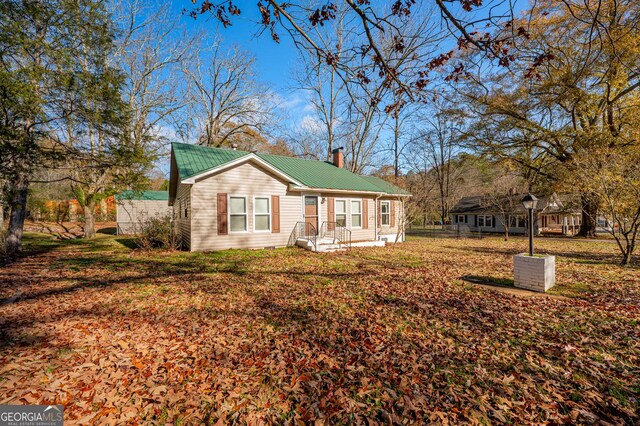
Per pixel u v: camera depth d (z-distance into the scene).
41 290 6.26
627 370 3.13
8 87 7.64
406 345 3.77
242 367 3.26
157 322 4.55
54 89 9.24
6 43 8.34
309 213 14.48
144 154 12.02
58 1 9.38
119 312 4.96
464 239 20.44
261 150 30.81
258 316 4.83
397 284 6.95
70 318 4.62
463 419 2.43
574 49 14.58
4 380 2.88
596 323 4.41
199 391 2.82
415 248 14.49
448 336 4.04
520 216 25.48
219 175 12.02
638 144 14.36
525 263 6.50
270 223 13.17
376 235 16.97
